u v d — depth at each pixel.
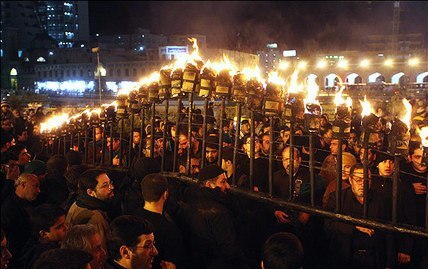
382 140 4.88
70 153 6.14
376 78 42.25
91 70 78.50
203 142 4.71
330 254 4.07
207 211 3.84
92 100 51.22
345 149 5.38
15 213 4.27
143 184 3.79
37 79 90.38
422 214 4.46
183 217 4.04
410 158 4.64
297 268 2.60
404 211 4.07
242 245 4.55
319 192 4.68
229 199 4.44
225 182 4.08
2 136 6.23
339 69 42.91
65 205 5.07
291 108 3.90
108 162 6.97
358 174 3.93
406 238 3.87
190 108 4.86
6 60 100.88
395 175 3.38
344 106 3.64
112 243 3.17
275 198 4.07
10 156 6.04
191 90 4.68
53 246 3.70
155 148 6.11
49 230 3.71
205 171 4.07
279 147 5.66
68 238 3.26
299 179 4.97
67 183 5.18
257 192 4.25
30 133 11.30
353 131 5.04
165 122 5.29
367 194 3.53
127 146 7.16
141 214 3.77
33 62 95.06
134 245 3.12
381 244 3.82
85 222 3.95
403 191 4.09
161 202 3.81
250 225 4.60
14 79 97.31
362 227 3.71
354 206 4.00
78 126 7.68
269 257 2.61
